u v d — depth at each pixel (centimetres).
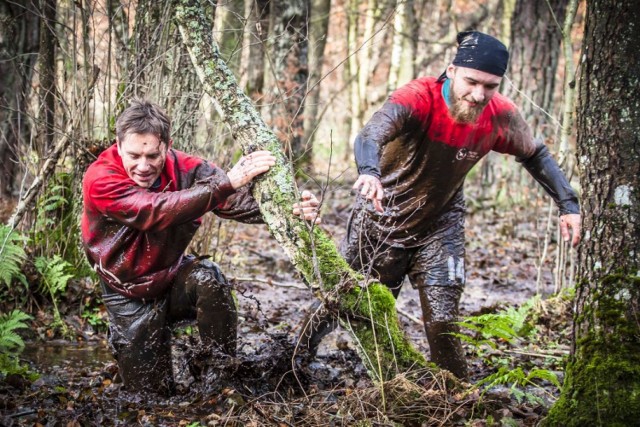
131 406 411
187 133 593
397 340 395
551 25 1252
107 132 610
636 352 331
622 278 335
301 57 1306
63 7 640
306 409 384
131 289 415
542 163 445
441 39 1927
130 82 571
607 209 339
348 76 1916
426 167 432
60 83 684
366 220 452
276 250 945
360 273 409
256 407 384
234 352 423
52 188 612
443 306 438
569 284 747
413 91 416
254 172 379
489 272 879
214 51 412
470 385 411
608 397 328
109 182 385
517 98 1259
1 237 553
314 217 386
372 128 400
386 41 1970
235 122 399
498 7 1641
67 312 590
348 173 1469
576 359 345
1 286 589
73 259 614
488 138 429
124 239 404
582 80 347
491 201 1266
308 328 441
